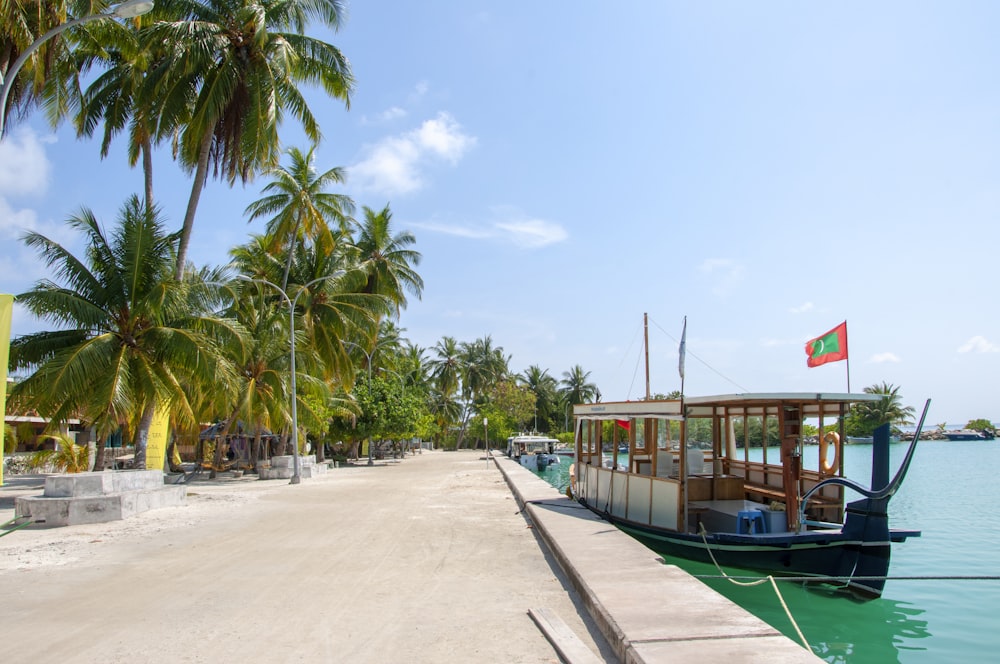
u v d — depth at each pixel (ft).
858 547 34.04
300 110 77.00
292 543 38.88
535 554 35.37
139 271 62.13
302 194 105.50
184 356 60.23
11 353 59.98
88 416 58.65
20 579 29.35
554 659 18.78
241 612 23.75
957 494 91.91
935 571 43.06
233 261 107.04
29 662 18.54
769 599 34.55
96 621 22.63
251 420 93.61
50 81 63.82
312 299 111.96
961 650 27.50
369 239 143.64
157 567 31.91
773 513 38.37
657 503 42.11
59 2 54.24
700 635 18.56
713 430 51.42
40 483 87.45
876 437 34.71
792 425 38.55
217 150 73.00
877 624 30.94
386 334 187.01
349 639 20.58
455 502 62.28
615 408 50.16
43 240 58.65
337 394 127.34
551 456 165.27
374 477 99.86
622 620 20.11
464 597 25.95
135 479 54.75
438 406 285.23
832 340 41.19
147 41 65.92
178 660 18.71
